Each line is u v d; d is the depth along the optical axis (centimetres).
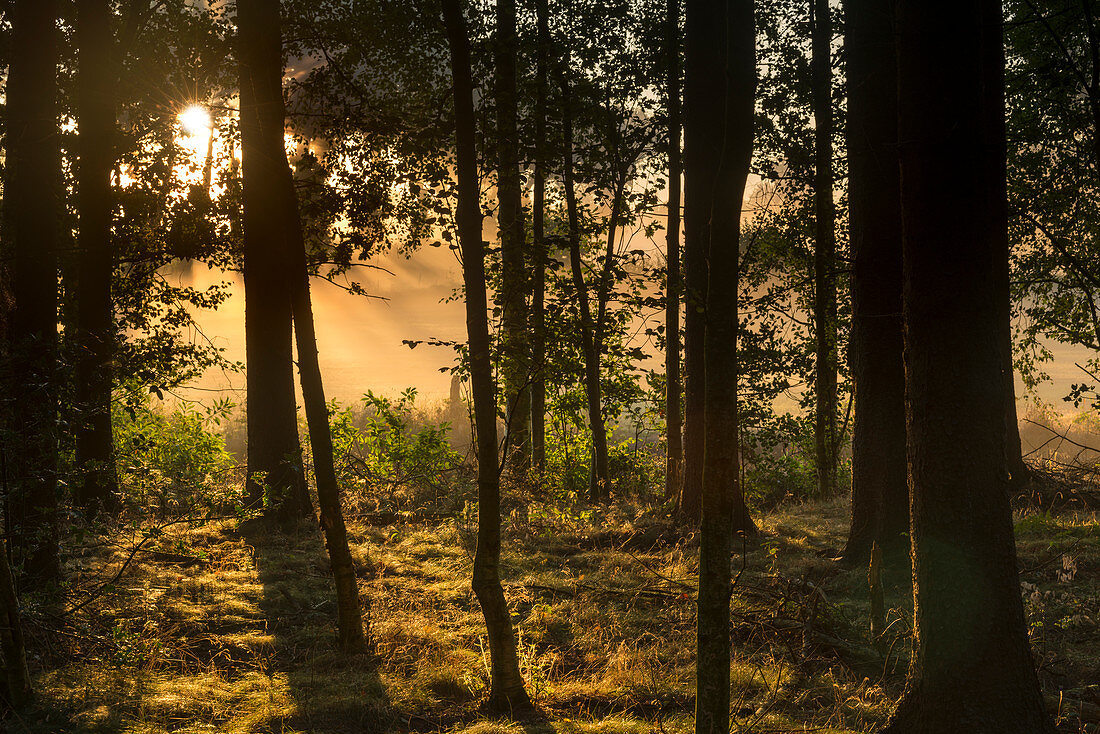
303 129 1113
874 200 953
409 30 777
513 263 728
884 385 945
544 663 668
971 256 455
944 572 456
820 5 1373
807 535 1170
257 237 1241
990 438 455
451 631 754
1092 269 1290
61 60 1355
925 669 465
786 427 1645
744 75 402
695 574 922
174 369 1448
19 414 684
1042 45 1174
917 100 462
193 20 1399
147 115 1368
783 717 539
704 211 1148
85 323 1186
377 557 1022
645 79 1344
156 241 1380
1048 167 1298
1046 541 969
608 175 1185
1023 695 449
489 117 646
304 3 1123
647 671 634
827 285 1575
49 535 686
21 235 791
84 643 664
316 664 662
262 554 1030
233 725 543
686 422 1237
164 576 888
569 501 1516
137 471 907
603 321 718
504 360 669
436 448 1580
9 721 522
